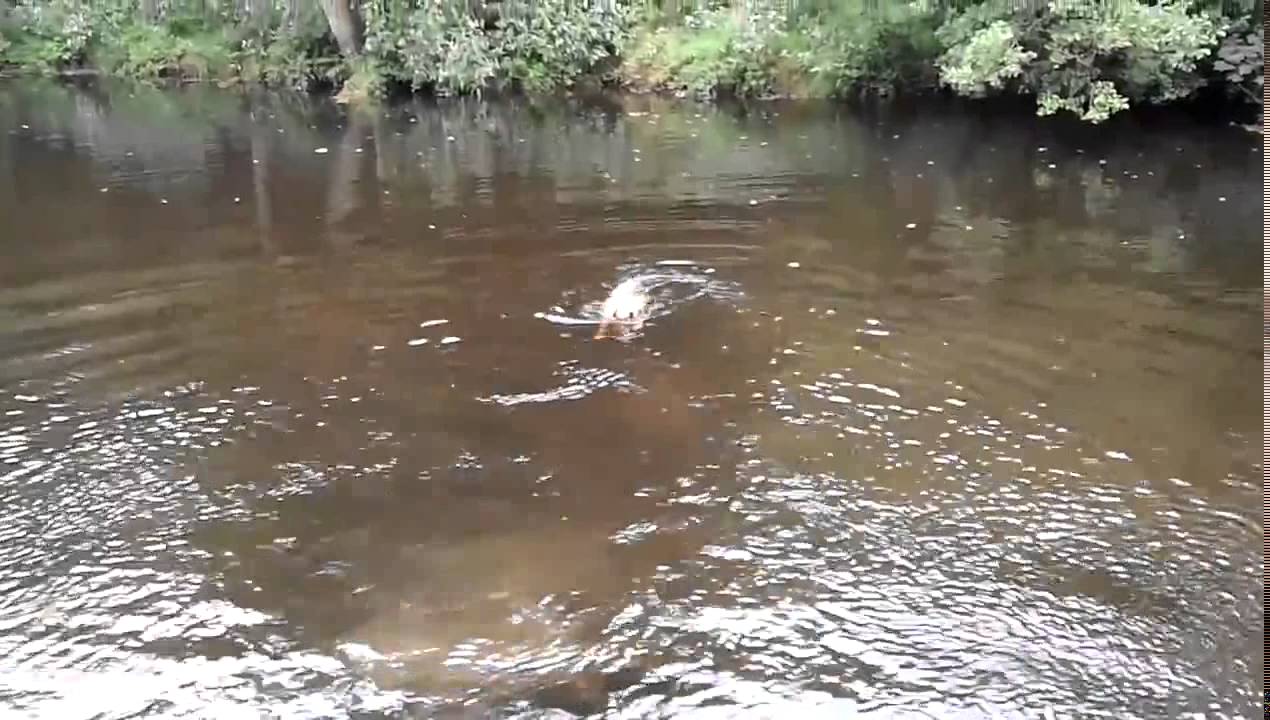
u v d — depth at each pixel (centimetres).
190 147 1544
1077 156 1398
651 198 1209
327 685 477
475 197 1227
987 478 630
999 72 1442
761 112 1753
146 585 546
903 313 863
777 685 475
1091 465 642
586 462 653
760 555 564
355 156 1478
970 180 1283
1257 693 468
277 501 616
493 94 2005
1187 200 1181
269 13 2180
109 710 465
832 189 1242
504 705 464
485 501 613
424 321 854
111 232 1095
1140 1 1470
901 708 461
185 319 861
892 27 1694
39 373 766
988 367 768
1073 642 500
